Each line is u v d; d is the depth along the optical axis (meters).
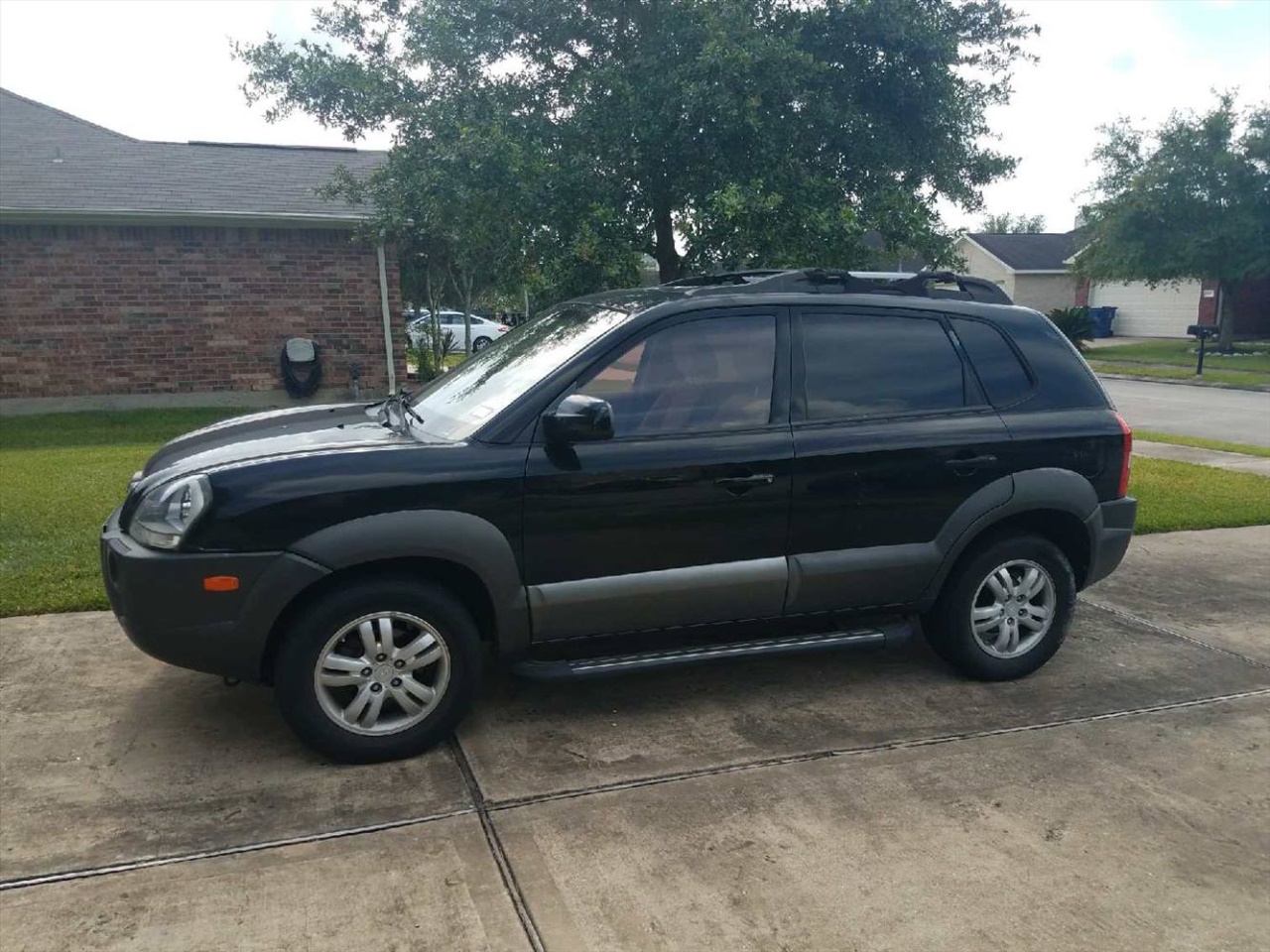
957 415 4.31
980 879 2.98
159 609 3.37
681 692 4.39
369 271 14.78
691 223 6.76
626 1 7.04
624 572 3.83
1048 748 3.87
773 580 4.03
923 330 4.36
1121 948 2.68
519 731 3.96
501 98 7.18
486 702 4.24
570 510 3.70
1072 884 2.97
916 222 6.88
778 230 6.54
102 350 13.80
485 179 6.71
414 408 4.45
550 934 2.70
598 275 6.70
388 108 7.21
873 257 7.26
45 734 3.81
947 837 3.21
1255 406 17.39
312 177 15.82
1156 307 37.12
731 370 4.01
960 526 4.27
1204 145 26.09
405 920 2.74
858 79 7.14
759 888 2.92
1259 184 25.89
